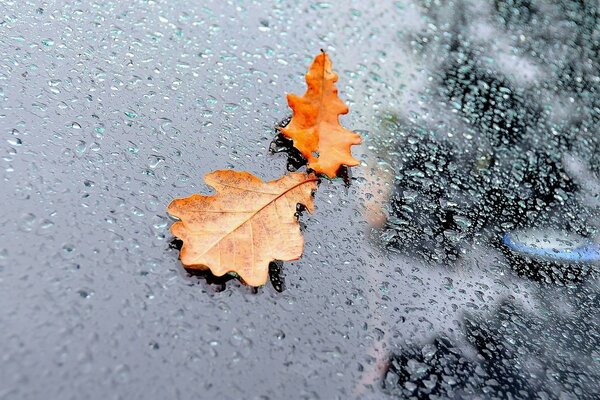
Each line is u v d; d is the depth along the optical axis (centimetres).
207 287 45
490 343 46
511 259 50
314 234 48
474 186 53
